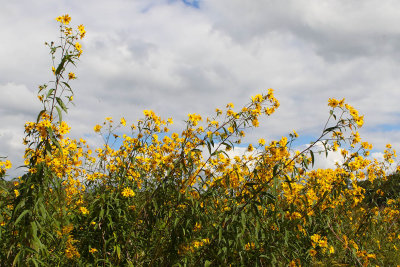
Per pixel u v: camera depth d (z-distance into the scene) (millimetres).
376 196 6082
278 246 3635
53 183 3141
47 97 2971
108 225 3721
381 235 6102
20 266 2867
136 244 4023
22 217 3000
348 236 5316
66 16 3225
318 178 4887
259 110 4109
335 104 3580
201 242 3904
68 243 3693
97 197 4051
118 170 4469
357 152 4715
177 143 4969
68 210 4113
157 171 4617
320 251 4680
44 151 3176
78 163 4773
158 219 3877
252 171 3955
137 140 4684
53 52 3137
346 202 5473
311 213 4262
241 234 3252
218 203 4176
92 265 3707
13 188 3375
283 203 4492
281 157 3793
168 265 3746
